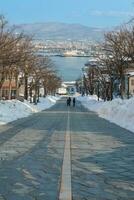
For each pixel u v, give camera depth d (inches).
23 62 3312.0
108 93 4955.7
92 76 6186.0
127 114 2010.3
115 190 557.0
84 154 923.4
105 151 980.6
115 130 1652.3
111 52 3752.5
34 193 529.0
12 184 584.4
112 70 3969.0
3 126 1835.6
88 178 639.1
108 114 2647.6
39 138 1298.0
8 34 2930.6
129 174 679.1
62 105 6392.7
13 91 5551.2
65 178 634.2
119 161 820.0
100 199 502.0
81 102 7288.4
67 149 1008.9
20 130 1621.6
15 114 2741.1
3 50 2741.1
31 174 664.4
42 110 4298.7
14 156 873.5
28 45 3627.0
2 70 3272.6
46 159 833.5
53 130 1651.1
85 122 2219.5
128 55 3319.4
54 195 518.6
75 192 540.4
